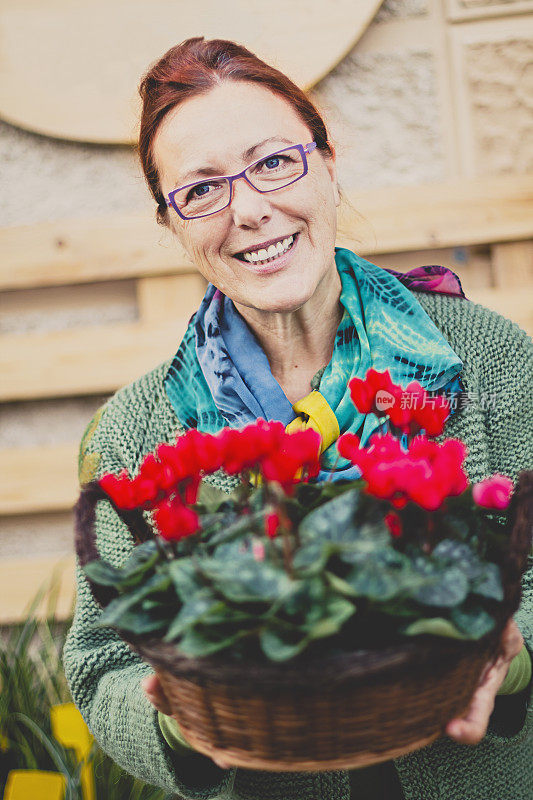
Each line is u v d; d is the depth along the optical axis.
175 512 0.80
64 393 2.47
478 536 0.83
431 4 2.29
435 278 1.31
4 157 2.44
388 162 2.34
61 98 2.33
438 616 0.75
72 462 2.49
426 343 1.19
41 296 2.51
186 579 0.77
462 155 2.32
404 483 0.74
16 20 2.31
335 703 0.76
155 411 1.32
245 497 0.90
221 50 1.16
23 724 1.88
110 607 0.82
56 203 2.44
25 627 2.09
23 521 2.55
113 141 2.35
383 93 2.32
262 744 0.79
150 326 2.43
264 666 0.73
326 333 1.25
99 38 2.30
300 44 2.23
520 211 2.29
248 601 0.72
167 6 2.27
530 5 2.26
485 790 1.17
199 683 0.78
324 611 0.72
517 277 2.34
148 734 1.07
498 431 1.20
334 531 0.77
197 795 1.08
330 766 0.80
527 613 1.10
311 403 1.17
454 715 0.83
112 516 1.29
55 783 1.70
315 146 1.14
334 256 1.26
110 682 1.21
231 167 1.11
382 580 0.71
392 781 1.17
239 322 1.28
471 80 2.30
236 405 1.22
